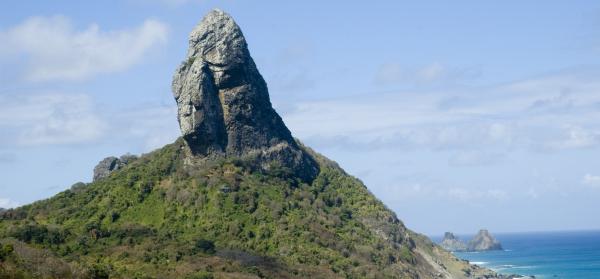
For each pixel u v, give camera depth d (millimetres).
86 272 185000
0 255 181375
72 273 183375
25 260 185500
